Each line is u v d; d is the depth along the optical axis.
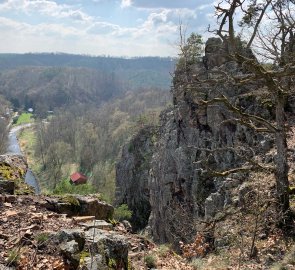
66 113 189.12
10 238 7.84
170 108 52.22
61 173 105.25
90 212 10.95
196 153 34.16
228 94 28.75
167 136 41.22
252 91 26.47
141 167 67.25
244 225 15.37
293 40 18.47
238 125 27.91
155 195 44.03
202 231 16.88
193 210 32.41
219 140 30.41
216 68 28.27
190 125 35.25
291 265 11.74
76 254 7.13
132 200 68.81
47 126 156.62
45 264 6.95
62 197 11.15
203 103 16.03
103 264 7.03
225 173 16.62
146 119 84.50
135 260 9.30
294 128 23.91
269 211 15.40
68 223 9.34
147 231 45.94
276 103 15.38
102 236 7.84
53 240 7.61
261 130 15.47
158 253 10.43
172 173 38.59
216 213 20.92
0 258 7.02
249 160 16.17
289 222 14.77
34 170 111.19
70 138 134.62
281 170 15.26
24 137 157.75
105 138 126.38
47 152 115.44
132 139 73.56
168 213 37.75
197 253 14.34
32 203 10.34
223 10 14.16
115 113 177.50
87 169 113.81
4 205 9.75
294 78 17.70
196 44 35.62
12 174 13.27
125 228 11.55
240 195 17.88
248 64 14.43
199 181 31.78
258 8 16.16
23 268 6.79
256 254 13.41
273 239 14.02
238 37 16.72
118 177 74.19
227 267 12.60
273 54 15.95
